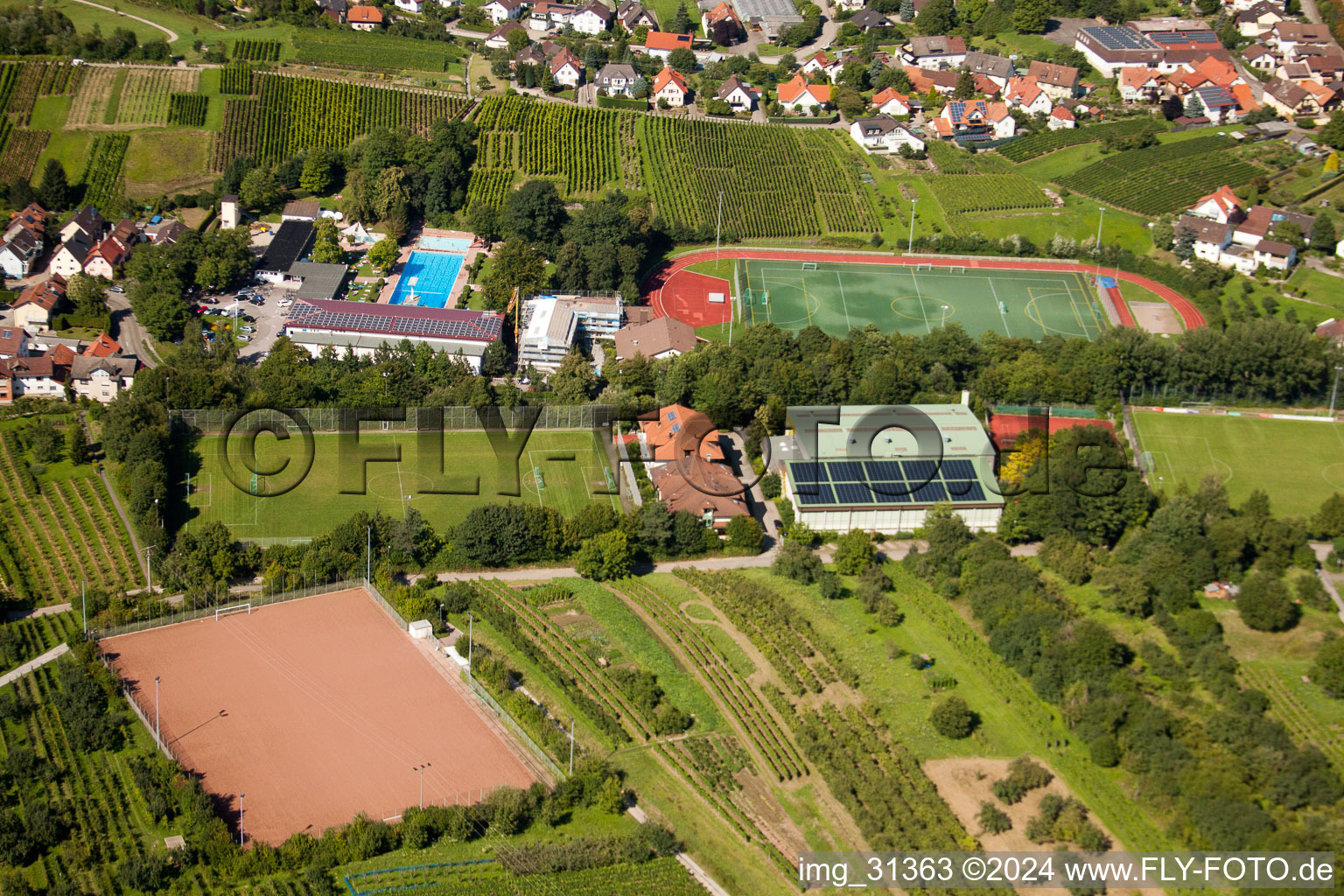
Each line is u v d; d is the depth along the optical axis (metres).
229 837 182.75
